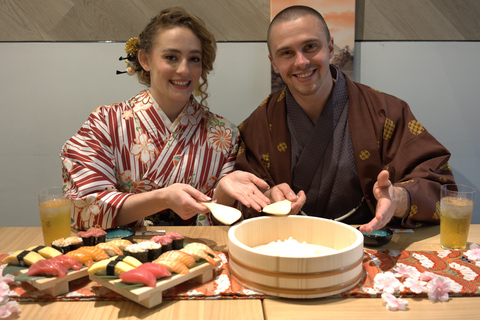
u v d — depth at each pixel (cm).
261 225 120
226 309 90
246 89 233
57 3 226
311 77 161
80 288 98
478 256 114
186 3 227
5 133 237
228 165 179
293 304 92
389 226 146
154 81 167
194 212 134
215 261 102
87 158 158
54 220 124
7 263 108
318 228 119
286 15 160
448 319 85
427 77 232
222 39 230
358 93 173
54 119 235
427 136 162
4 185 241
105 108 171
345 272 95
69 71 231
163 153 168
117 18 228
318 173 175
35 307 91
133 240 132
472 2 228
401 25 228
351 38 223
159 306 91
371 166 166
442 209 123
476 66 233
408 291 95
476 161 240
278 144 179
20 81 232
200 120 179
